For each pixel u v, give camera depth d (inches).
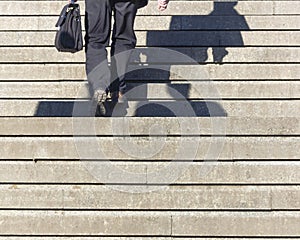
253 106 254.8
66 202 204.1
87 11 239.8
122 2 242.5
